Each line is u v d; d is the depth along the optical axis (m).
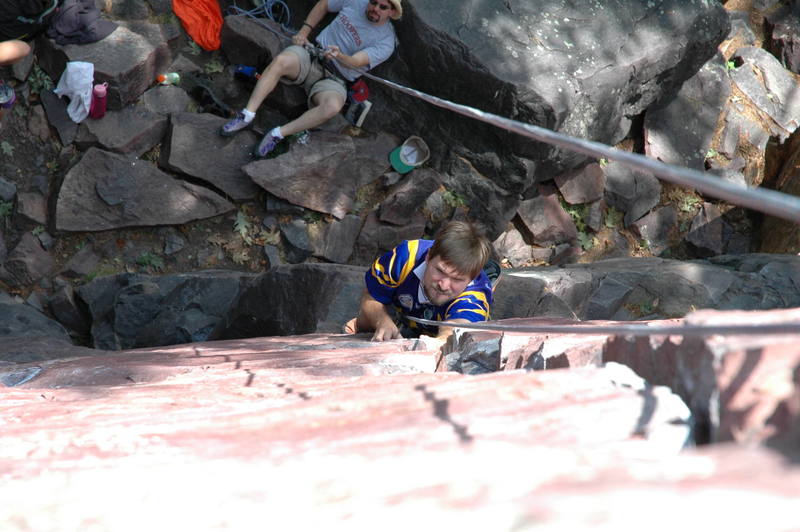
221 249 24.28
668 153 28.38
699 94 28.94
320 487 2.22
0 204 22.69
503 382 3.53
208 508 2.18
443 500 1.77
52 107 22.72
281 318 20.25
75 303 22.72
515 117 23.67
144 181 23.09
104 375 6.88
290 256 24.55
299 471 2.43
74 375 6.88
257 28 24.23
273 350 8.95
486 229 26.14
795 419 2.15
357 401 3.58
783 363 2.50
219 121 23.86
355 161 24.97
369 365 6.74
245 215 24.53
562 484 1.70
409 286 10.53
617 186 27.77
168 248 23.80
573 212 27.52
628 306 22.73
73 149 23.06
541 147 24.52
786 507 1.31
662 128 28.39
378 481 2.19
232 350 9.25
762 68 30.33
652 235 28.39
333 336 11.23
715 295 23.05
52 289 22.72
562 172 26.69
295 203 24.22
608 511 1.38
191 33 24.27
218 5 24.64
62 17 22.12
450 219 26.03
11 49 21.28
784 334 2.48
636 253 28.19
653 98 26.88
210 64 24.61
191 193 23.52
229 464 2.65
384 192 25.69
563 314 21.16
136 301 22.17
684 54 25.56
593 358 4.11
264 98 23.58
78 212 22.67
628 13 24.92
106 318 22.38
